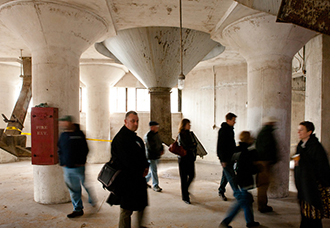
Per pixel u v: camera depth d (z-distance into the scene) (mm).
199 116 9898
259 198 3705
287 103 4500
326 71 5254
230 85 9047
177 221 3406
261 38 4328
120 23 4738
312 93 5527
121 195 2557
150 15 4363
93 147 9016
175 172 7105
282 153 4449
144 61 5949
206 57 7531
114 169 2602
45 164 3980
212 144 9375
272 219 3438
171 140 6500
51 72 4047
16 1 3664
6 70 8633
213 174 7148
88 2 3760
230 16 4215
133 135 2662
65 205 4062
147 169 2756
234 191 3223
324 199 2410
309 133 2523
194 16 4414
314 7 2359
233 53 7371
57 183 4129
